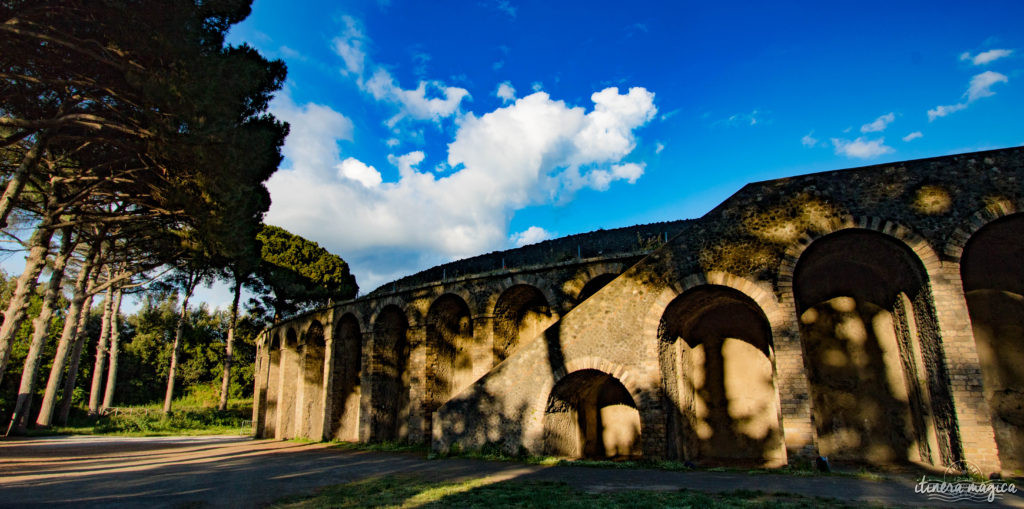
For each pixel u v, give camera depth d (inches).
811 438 489.7
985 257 550.6
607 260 722.8
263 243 1662.2
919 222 498.3
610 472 513.7
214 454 801.6
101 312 2149.4
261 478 513.7
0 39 500.4
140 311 2265.0
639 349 581.3
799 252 532.4
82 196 727.1
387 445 843.4
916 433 557.3
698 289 579.8
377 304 950.4
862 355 600.1
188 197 613.6
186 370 2249.0
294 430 1147.3
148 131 559.8
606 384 737.0
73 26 522.9
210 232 633.6
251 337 1904.5
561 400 647.8
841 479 451.2
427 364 850.1
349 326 1064.8
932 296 483.2
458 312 900.6
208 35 602.2
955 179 498.9
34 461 652.1
